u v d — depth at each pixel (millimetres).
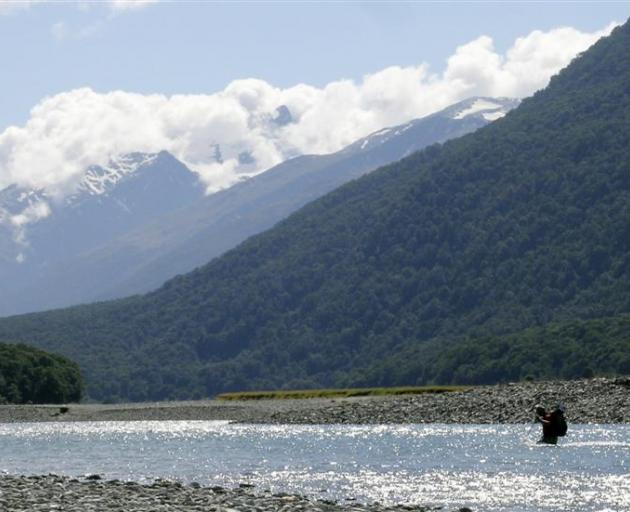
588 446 81625
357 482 62438
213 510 44531
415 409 127000
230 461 79688
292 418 136500
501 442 87812
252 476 67562
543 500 53000
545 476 63000
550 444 83750
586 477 62062
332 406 145000
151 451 94000
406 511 46656
